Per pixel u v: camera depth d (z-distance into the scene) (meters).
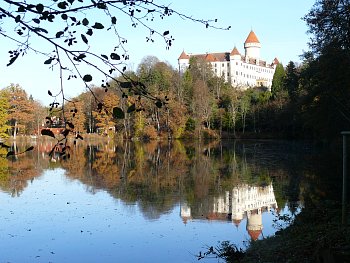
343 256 6.77
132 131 68.94
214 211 15.68
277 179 23.20
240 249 10.24
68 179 24.31
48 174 26.58
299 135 65.81
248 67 132.50
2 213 15.47
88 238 12.25
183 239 11.99
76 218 14.68
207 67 89.38
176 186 21.72
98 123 66.69
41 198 18.38
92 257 10.59
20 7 3.11
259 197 18.27
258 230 12.70
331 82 25.23
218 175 25.81
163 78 67.69
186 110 72.56
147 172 27.55
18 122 66.19
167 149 49.75
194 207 16.44
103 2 3.29
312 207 12.29
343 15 24.73
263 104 75.25
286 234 10.43
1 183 22.75
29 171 28.19
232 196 18.72
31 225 13.73
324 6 25.73
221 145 55.88
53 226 13.58
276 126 70.25
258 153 40.78
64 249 11.24
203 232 12.72
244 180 23.47
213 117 75.69
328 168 25.88
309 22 26.84
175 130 68.81
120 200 17.92
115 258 10.48
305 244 8.68
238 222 13.85
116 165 31.80
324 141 43.28
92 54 3.33
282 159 34.03
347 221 9.52
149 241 11.88
